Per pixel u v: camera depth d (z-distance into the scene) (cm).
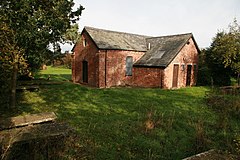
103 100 1180
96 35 2138
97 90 1466
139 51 2295
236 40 1988
